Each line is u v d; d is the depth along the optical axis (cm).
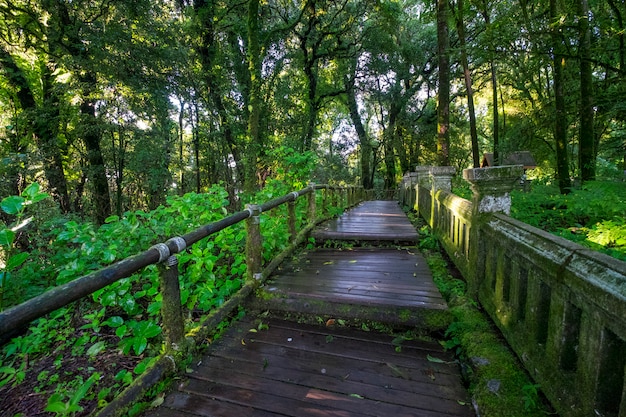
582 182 722
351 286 332
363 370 228
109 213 1161
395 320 280
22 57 941
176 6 1395
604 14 804
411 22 2136
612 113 677
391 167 2686
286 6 1538
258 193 588
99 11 916
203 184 1894
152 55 979
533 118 1021
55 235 416
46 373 240
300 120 1617
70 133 1102
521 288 212
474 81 1758
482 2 1010
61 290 151
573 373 158
